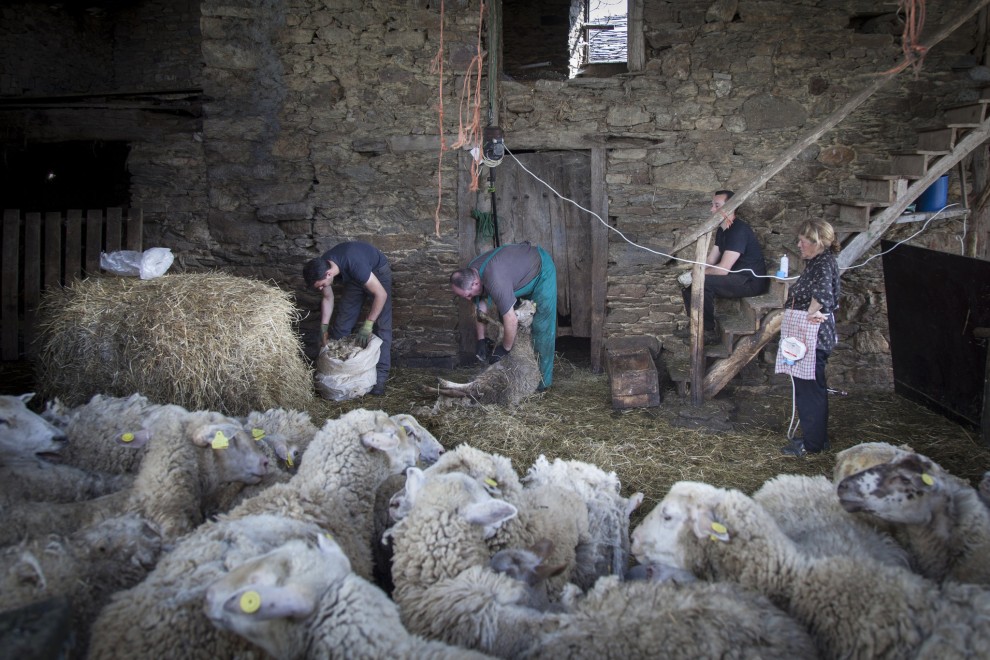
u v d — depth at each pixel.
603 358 7.66
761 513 3.18
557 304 7.80
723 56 7.16
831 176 7.27
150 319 5.38
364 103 7.39
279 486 3.53
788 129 7.22
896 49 7.05
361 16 7.24
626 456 5.61
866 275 7.21
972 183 7.11
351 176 7.52
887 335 7.17
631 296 7.57
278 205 7.56
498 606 2.74
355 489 3.62
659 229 7.48
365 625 2.44
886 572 2.80
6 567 2.69
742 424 6.28
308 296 7.71
